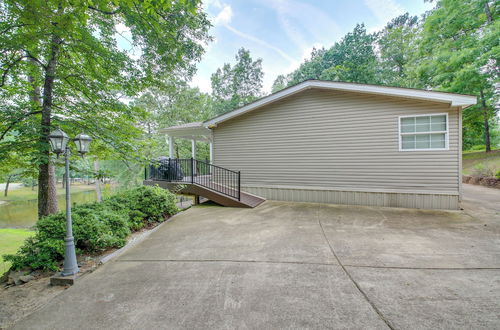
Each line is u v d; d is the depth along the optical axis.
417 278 2.31
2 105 4.68
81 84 5.41
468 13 10.64
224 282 2.38
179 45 6.83
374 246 3.22
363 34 17.22
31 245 3.01
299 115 6.68
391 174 5.74
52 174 7.29
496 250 2.99
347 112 6.13
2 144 4.68
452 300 1.92
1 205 18.47
